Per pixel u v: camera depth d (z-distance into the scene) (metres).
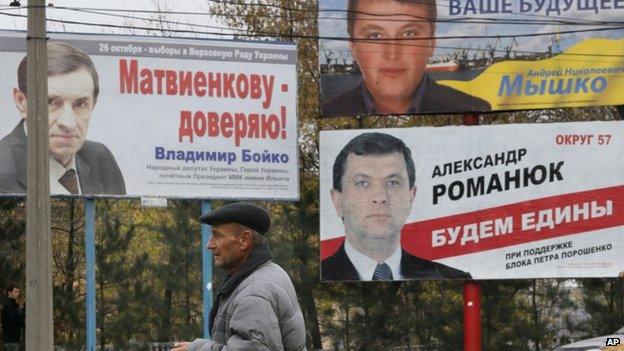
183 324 23.42
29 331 16.02
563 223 22.69
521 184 22.80
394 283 24.03
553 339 23.78
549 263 22.70
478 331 22.91
